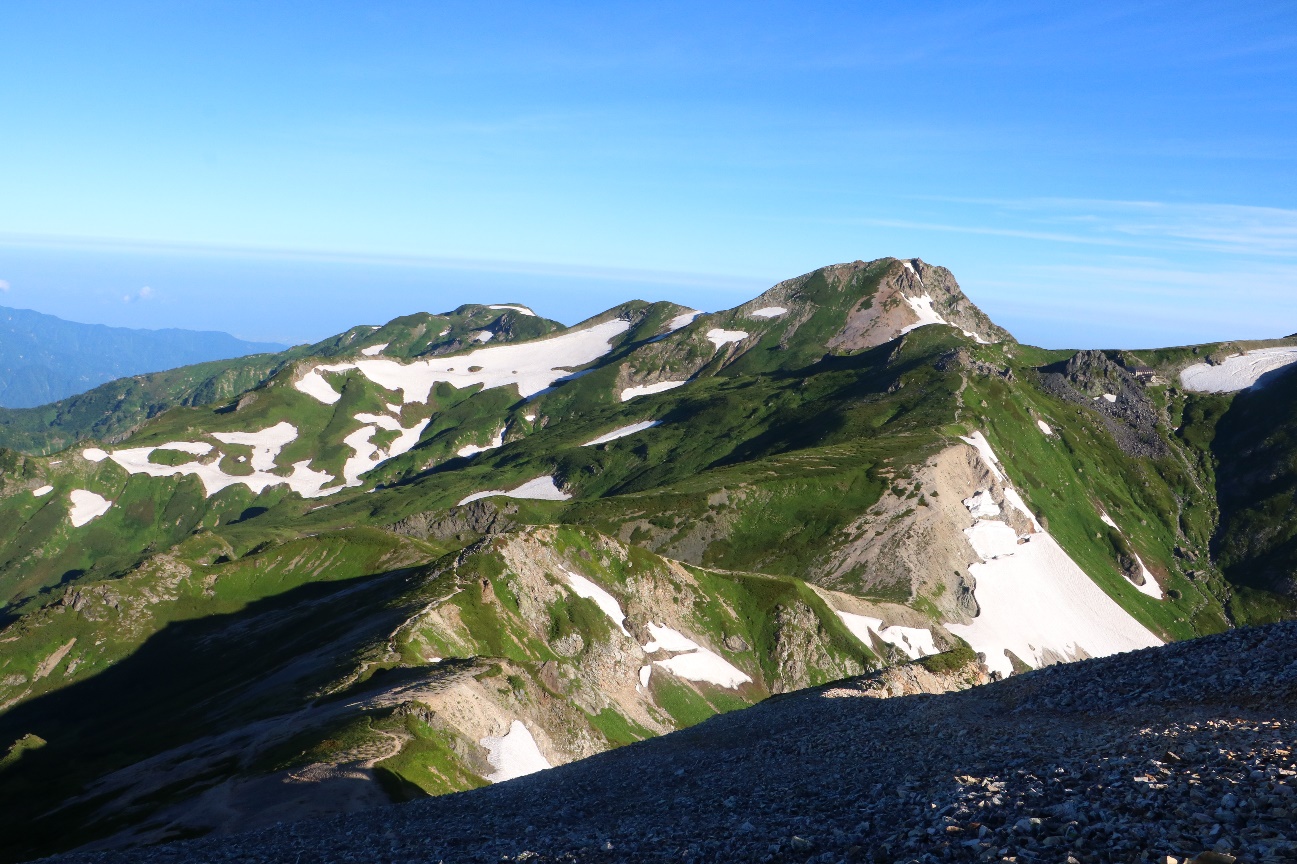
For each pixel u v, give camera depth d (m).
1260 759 18.97
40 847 53.84
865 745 37.97
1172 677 35.25
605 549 134.88
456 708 71.75
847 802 25.80
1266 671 31.36
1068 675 42.22
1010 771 23.92
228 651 129.75
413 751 60.19
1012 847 16.23
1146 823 16.02
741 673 131.38
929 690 71.25
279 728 69.81
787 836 22.05
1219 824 15.35
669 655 126.50
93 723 117.94
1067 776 21.05
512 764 70.00
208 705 96.62
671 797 35.78
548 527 132.38
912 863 16.72
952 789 22.09
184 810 53.28
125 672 133.25
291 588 156.88
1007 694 43.03
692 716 117.25
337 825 41.59
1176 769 19.69
